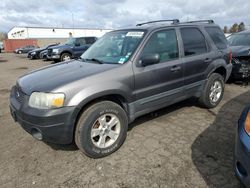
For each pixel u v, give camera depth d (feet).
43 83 10.02
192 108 16.26
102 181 9.09
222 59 16.06
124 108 11.45
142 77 11.47
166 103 13.12
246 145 7.17
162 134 12.59
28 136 12.89
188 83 14.05
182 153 10.70
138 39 12.10
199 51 14.69
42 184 9.06
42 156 10.91
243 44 24.81
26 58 74.69
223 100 17.98
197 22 15.53
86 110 9.98
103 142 10.54
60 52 49.39
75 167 10.02
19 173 9.75
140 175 9.33
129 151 11.07
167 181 8.91
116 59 11.75
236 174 7.68
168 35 13.08
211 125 13.52
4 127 14.20
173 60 13.00
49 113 9.19
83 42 51.85
